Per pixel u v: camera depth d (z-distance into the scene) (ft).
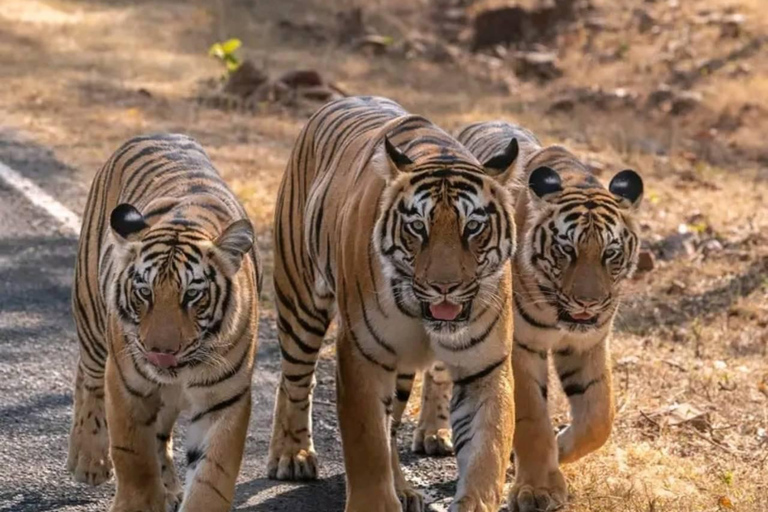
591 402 34.32
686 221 64.49
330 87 94.79
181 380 28.81
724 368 44.39
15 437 36.63
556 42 127.85
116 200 33.55
